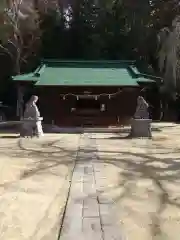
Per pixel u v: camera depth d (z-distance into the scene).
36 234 3.61
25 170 7.01
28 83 18.64
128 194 5.16
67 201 4.78
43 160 8.14
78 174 6.58
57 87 18.38
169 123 21.61
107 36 28.97
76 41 30.05
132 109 18.98
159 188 5.53
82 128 17.89
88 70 20.23
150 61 27.31
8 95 28.91
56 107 18.92
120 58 28.78
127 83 18.34
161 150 9.72
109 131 16.42
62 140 12.47
